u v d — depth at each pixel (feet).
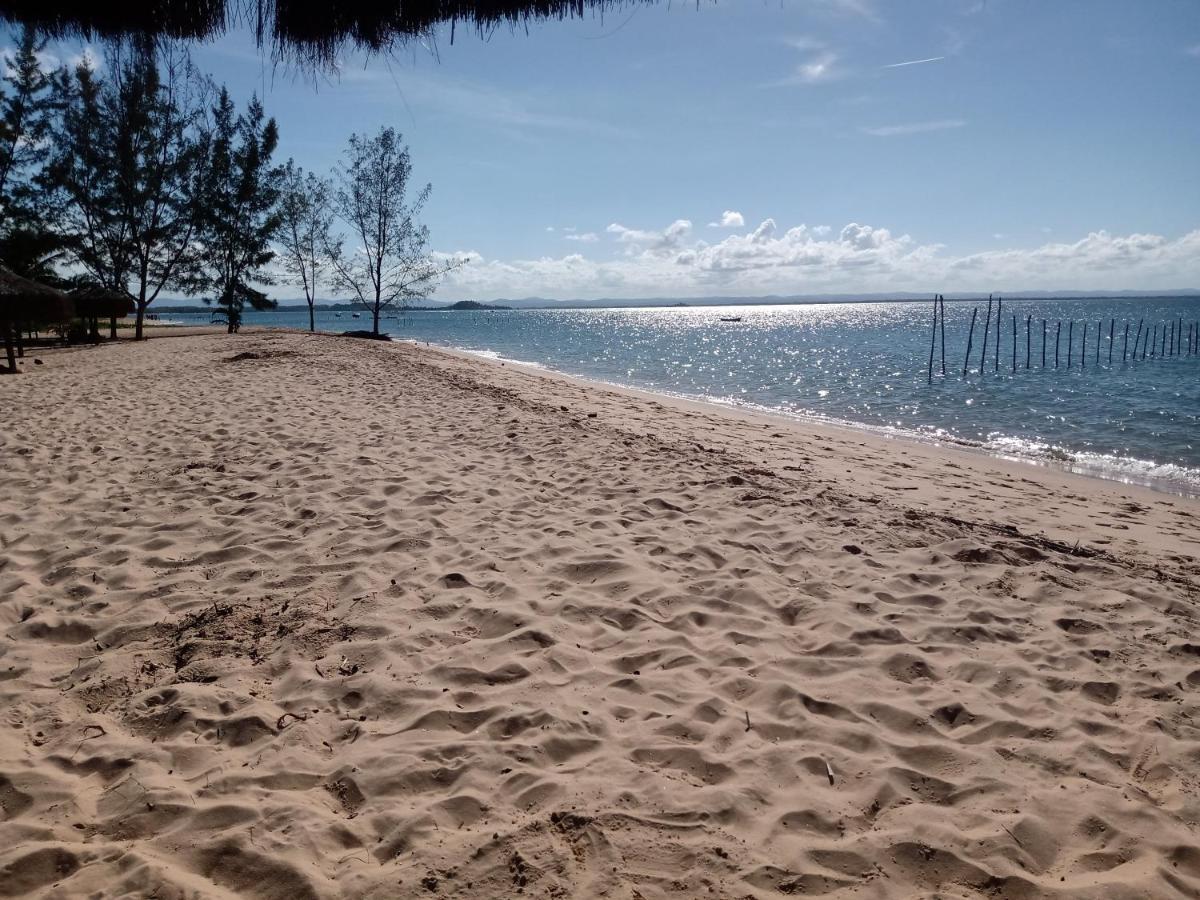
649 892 7.23
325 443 26.25
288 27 6.14
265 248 107.76
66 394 37.63
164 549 16.07
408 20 6.12
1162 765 9.45
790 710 10.63
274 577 14.76
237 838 7.66
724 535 18.11
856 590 15.11
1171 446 43.21
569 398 48.47
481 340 176.04
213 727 9.78
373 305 107.55
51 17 6.03
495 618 13.16
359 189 103.04
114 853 7.43
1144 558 18.97
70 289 86.38
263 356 56.65
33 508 18.48
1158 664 12.23
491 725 10.05
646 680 11.34
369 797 8.54
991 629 13.46
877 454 35.58
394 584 14.51
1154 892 7.41
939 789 9.04
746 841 7.99
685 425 40.34
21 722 9.74
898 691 11.28
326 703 10.53
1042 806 8.68
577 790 8.68
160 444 25.77
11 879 6.97
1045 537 20.40
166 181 88.43
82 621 12.55
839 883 7.48
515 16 6.15
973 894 7.43
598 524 18.54
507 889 7.20
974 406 60.49
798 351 137.80
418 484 21.44
